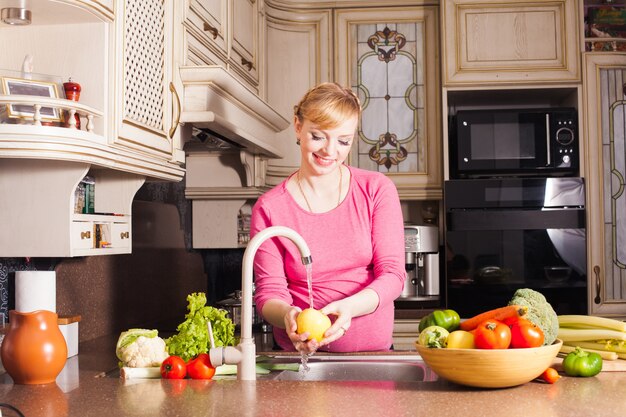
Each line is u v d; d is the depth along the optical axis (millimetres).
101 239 1947
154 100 2057
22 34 1815
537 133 3605
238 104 2500
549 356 1360
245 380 1521
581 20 3668
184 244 3332
